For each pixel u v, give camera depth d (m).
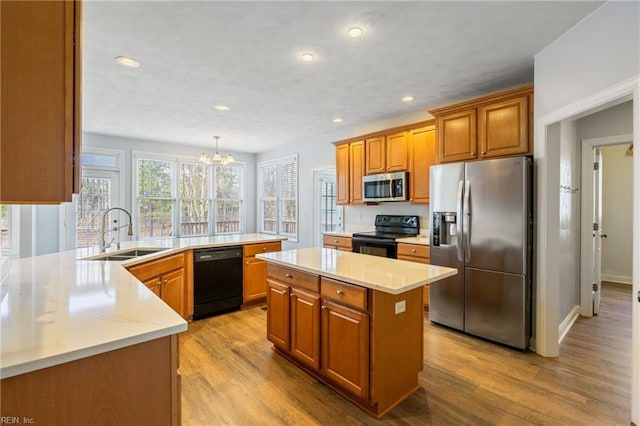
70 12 0.85
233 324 3.36
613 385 2.19
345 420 1.85
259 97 3.59
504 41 2.41
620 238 5.10
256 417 1.87
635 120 1.75
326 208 6.00
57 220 4.91
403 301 2.05
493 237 2.83
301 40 2.36
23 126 0.80
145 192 5.78
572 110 2.25
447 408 1.95
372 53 2.57
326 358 2.14
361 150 4.59
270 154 6.79
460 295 3.07
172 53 2.54
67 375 0.93
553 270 2.61
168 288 3.05
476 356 2.62
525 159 2.64
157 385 1.08
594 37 2.05
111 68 2.81
